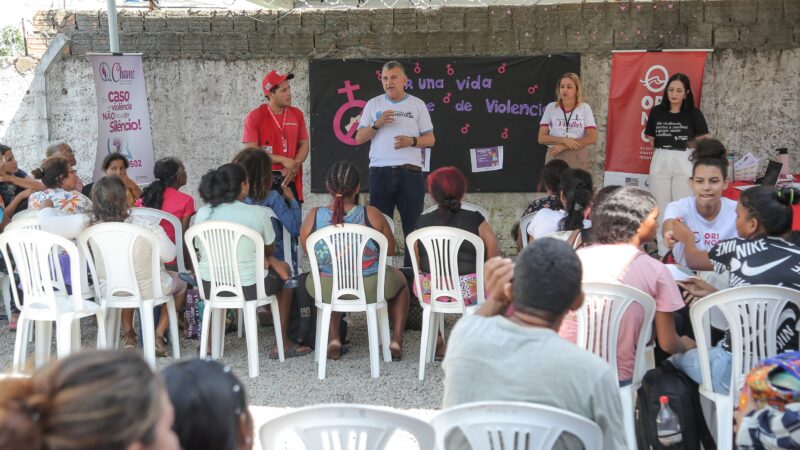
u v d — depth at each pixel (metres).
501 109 8.26
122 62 7.63
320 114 8.43
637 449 3.52
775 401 2.30
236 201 5.19
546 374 2.25
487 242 4.94
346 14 8.29
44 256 4.86
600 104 8.16
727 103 8.02
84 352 1.33
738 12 7.88
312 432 2.40
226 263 5.04
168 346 5.66
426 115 6.87
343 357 5.45
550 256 2.30
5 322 6.37
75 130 8.55
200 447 1.75
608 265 3.43
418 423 2.32
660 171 7.50
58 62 8.49
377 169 6.84
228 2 9.03
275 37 8.38
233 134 8.55
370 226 5.12
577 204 4.43
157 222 5.71
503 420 2.25
